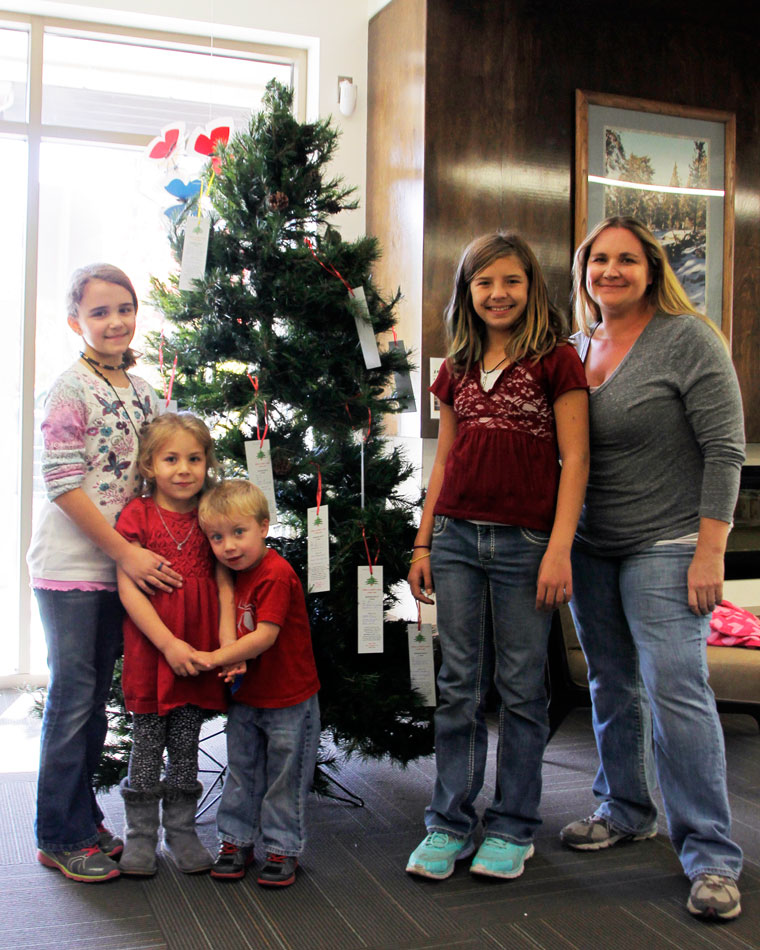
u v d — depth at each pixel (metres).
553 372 1.91
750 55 3.81
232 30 3.73
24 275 3.62
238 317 2.27
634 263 1.93
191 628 1.95
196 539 2.00
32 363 3.64
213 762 2.77
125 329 1.97
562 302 3.57
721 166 3.77
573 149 3.57
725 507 1.85
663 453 1.93
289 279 2.17
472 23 3.41
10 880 1.95
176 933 1.73
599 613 2.09
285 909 1.83
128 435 1.99
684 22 3.71
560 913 1.82
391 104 3.64
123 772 2.17
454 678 2.00
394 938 1.72
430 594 2.16
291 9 3.77
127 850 1.97
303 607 2.05
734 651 2.71
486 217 3.45
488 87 3.44
